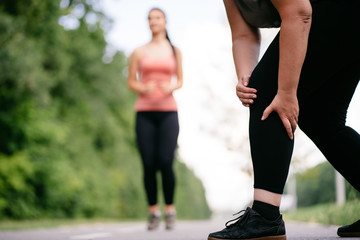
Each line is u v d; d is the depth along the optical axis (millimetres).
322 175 7566
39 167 11469
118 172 20547
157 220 4582
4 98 10648
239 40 1900
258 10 1737
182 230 4344
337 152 1888
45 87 10828
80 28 16844
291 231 2889
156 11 4719
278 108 1659
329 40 1615
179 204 41000
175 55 4723
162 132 4570
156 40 4730
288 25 1587
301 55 1598
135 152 24078
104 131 19375
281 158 1693
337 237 1941
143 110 4551
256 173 1741
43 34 12516
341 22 1604
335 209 4734
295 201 12344
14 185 10516
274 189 1722
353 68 1798
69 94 16531
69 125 16188
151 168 4535
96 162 17875
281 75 1626
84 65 17734
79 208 14508
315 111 1882
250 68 1844
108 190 18250
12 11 9188
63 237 3305
